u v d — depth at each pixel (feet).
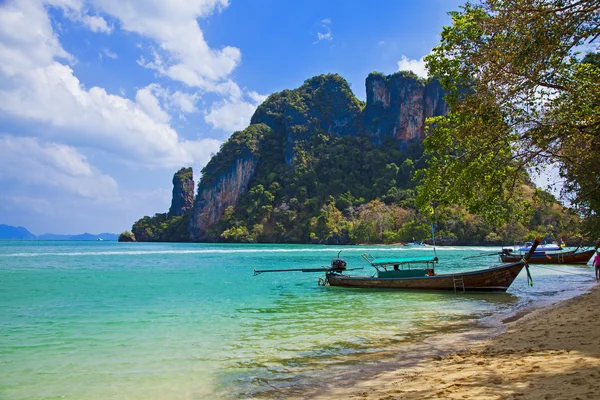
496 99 38.78
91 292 79.71
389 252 268.21
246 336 43.14
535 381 21.48
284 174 641.81
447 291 75.97
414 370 28.55
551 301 63.52
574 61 36.55
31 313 57.41
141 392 27.04
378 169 605.73
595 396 17.61
